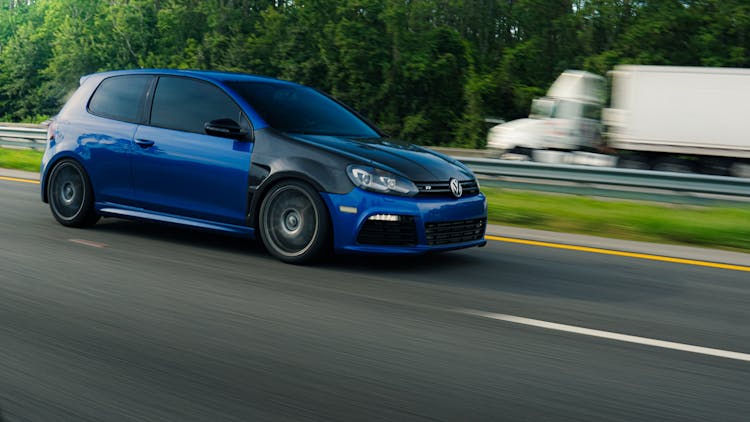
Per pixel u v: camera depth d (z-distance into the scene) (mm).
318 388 3125
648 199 9945
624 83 18328
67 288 4641
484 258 6273
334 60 47656
